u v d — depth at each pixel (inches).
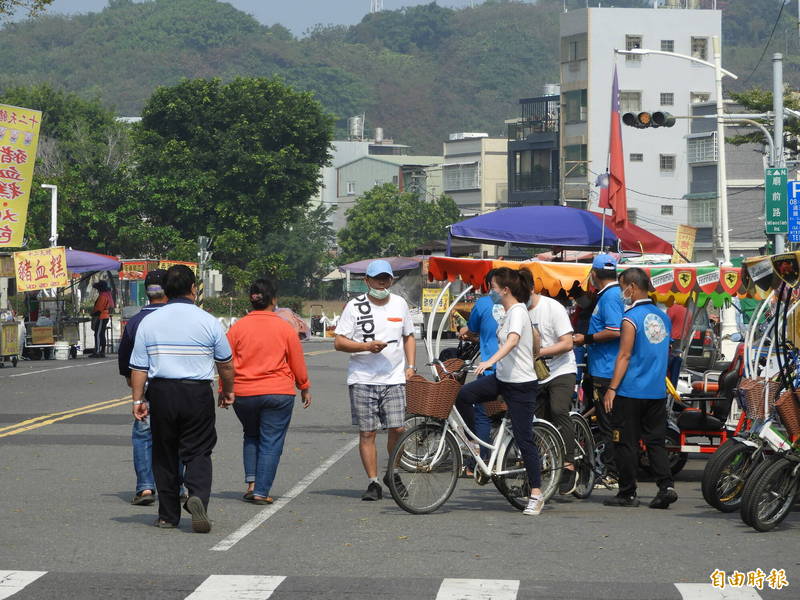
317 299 4722.0
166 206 3683.6
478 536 444.8
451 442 502.3
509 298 497.4
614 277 537.6
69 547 420.2
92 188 3668.8
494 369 507.5
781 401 465.7
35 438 744.3
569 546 426.0
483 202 5679.1
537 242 856.3
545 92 5068.9
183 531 452.1
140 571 382.0
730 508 505.0
